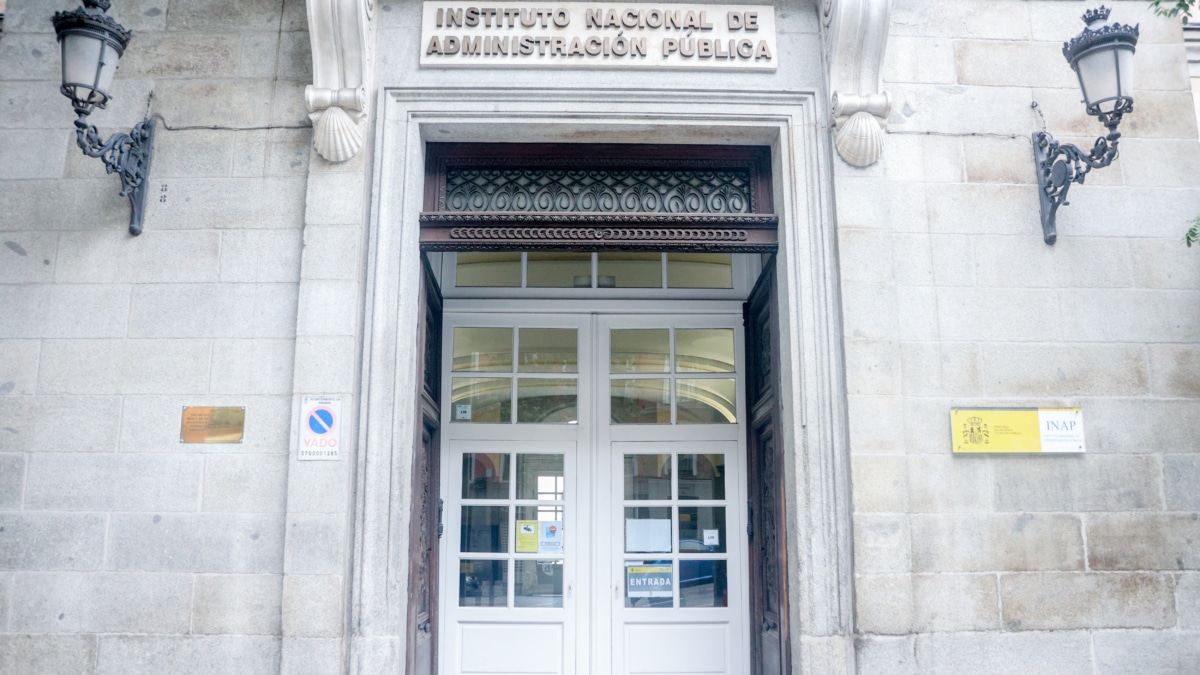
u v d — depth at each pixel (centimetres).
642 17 454
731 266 602
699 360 596
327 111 428
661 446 586
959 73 461
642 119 449
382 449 416
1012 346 436
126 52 453
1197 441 432
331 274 423
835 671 403
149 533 410
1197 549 423
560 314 599
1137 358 438
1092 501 424
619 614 568
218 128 445
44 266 433
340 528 402
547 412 589
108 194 440
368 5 440
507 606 568
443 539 571
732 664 562
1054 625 413
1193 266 448
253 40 455
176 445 417
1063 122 460
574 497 580
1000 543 418
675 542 575
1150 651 414
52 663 401
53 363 424
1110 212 452
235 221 436
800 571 414
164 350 425
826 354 427
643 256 605
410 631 442
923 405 428
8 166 442
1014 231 446
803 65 456
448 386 586
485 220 457
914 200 447
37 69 454
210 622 403
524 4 454
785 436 437
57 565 408
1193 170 459
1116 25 398
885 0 432
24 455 416
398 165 442
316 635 394
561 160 474
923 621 409
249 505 411
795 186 445
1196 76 500
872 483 411
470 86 445
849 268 429
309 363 415
